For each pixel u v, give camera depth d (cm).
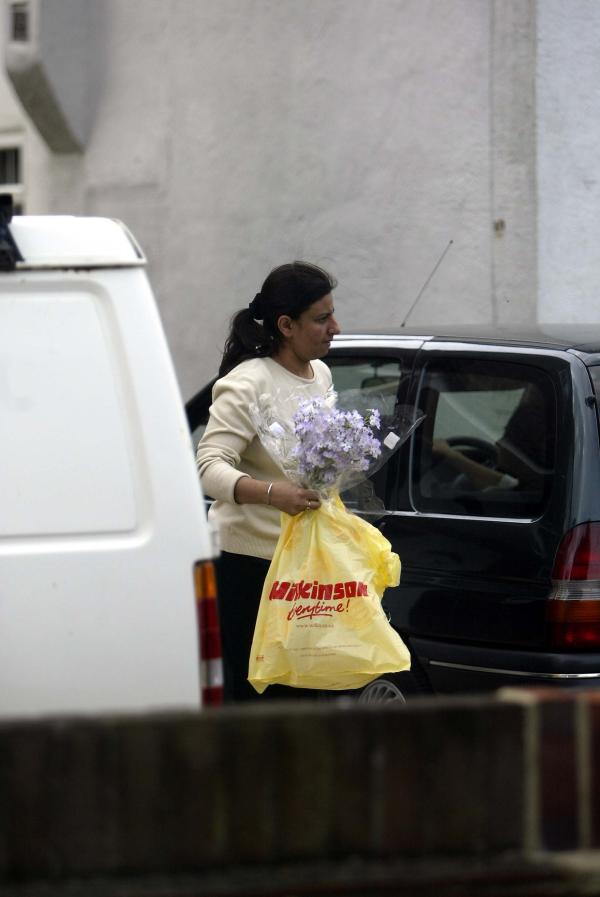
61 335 932
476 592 1315
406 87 2583
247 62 2794
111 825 704
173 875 706
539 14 2416
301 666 1180
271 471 1257
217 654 927
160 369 932
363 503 1342
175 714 712
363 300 2677
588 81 2508
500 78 2453
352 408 1304
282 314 1252
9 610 902
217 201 2864
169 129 2920
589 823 740
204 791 709
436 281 2567
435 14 2533
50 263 934
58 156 3091
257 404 1229
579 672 1247
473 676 1307
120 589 910
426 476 1387
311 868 715
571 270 2509
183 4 2872
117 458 922
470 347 1398
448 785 729
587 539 1251
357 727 721
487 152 2486
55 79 2914
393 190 2616
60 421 923
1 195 930
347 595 1180
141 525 918
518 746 735
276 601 1191
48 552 907
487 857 730
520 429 1324
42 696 903
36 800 700
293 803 716
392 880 709
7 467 916
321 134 2706
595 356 1323
